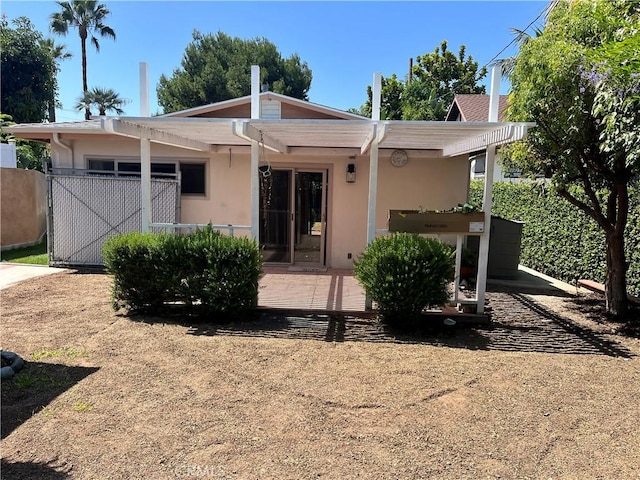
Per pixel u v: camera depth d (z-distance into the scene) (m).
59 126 8.69
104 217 8.77
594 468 2.65
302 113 8.77
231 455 2.68
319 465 2.60
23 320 5.30
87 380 3.66
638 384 3.83
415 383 3.76
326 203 9.02
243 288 5.32
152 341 4.63
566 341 4.96
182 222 9.09
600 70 4.07
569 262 8.16
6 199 10.78
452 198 8.75
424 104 21.08
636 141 4.09
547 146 5.66
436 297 5.16
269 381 3.73
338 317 5.64
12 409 3.17
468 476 2.53
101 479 2.42
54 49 27.34
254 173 5.64
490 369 4.11
